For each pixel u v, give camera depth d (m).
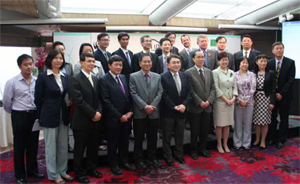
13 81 2.62
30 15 4.65
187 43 3.89
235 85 3.44
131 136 3.65
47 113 2.50
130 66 3.48
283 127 3.67
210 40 5.87
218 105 3.36
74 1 4.75
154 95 2.90
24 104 2.63
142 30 5.30
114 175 2.80
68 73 3.01
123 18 5.51
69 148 3.25
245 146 3.59
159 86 2.95
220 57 3.39
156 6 5.03
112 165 2.83
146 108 2.79
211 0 4.95
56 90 2.52
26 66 2.61
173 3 4.41
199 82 3.16
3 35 4.77
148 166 3.02
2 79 3.95
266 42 6.73
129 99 2.89
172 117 3.01
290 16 5.02
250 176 2.76
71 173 2.88
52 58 2.54
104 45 3.38
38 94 2.51
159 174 2.81
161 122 3.11
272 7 5.02
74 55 5.14
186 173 2.83
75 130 2.58
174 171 2.88
